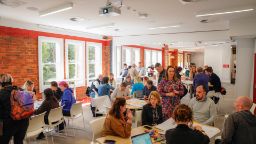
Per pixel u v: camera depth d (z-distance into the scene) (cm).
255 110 389
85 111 713
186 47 1709
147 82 536
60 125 506
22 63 676
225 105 637
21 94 329
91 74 978
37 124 372
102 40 1018
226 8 493
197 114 343
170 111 375
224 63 1366
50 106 438
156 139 239
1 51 618
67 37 837
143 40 956
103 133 271
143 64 1433
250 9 480
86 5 472
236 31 633
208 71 625
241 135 244
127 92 575
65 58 834
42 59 753
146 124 323
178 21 657
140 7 488
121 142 241
